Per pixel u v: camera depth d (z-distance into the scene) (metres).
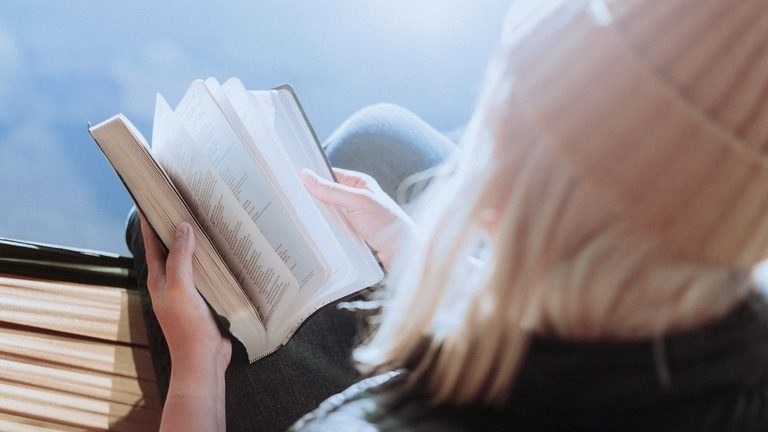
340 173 0.96
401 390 0.51
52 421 1.04
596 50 0.41
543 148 0.42
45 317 1.11
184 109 0.88
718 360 0.43
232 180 0.82
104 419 1.05
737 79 0.38
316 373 0.93
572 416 0.45
